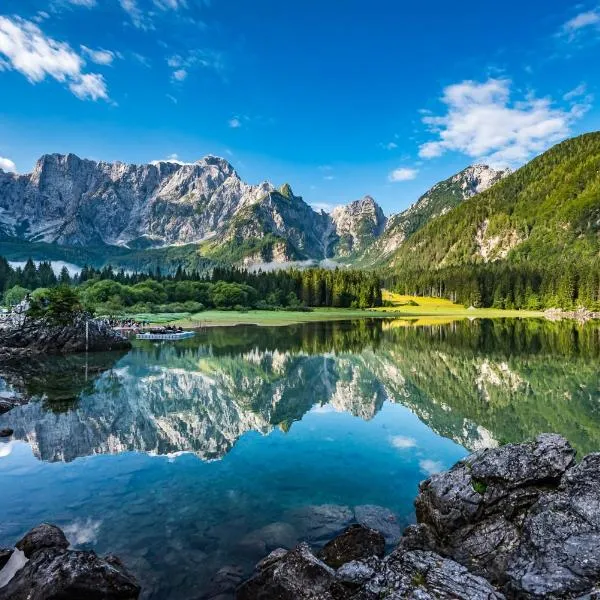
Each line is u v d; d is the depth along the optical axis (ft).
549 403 94.79
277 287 570.05
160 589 33.22
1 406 90.02
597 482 36.27
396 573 31.81
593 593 27.78
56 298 193.98
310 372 134.72
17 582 32.04
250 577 33.81
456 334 255.70
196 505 47.24
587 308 465.06
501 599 28.78
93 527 42.45
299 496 49.47
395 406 93.56
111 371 138.41
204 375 130.72
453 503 40.29
